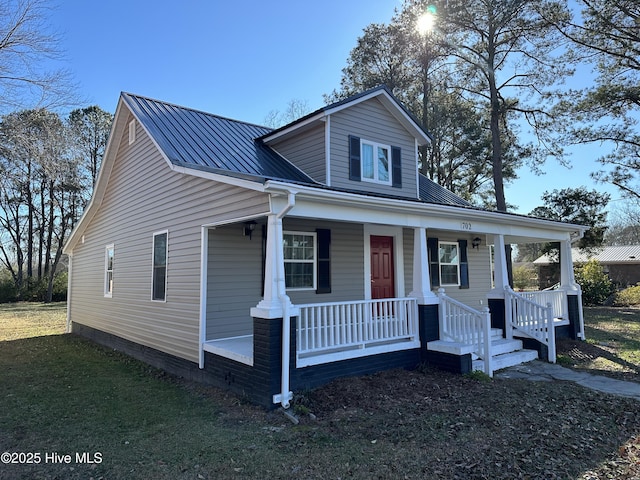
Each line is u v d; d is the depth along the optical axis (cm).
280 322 546
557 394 598
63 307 2362
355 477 362
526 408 536
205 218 708
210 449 422
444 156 2564
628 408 541
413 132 1038
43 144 1212
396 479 358
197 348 711
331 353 620
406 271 1059
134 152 992
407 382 634
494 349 800
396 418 495
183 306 763
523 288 2970
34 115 1196
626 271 3148
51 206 2873
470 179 2645
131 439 455
